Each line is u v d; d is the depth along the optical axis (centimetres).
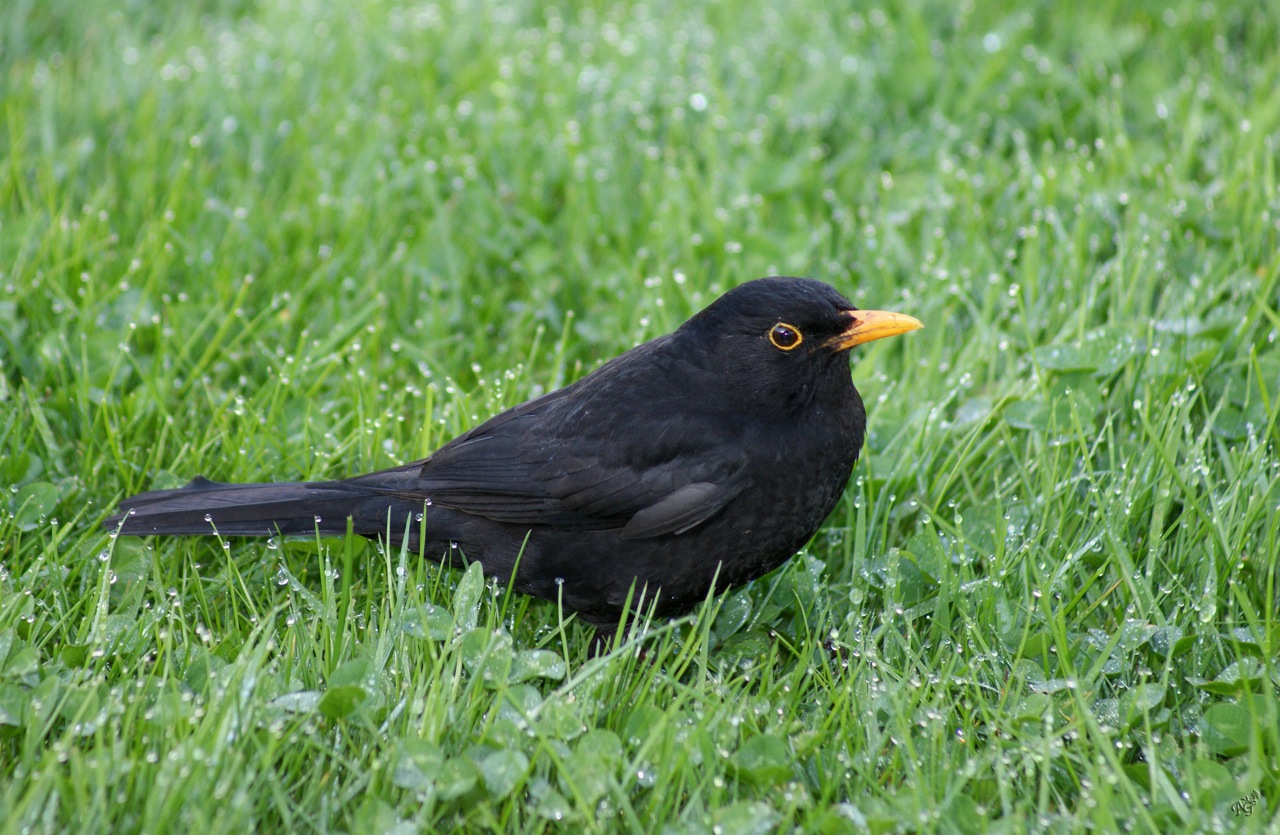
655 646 745
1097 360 867
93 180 1169
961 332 998
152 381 880
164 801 552
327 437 856
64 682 639
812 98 1258
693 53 1345
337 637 674
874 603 764
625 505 708
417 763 581
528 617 777
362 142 1216
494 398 896
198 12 1523
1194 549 738
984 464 845
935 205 1102
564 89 1273
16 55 1395
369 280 1040
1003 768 591
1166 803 582
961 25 1330
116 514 746
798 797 578
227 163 1178
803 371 704
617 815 590
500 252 1091
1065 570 719
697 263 1074
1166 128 1191
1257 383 835
